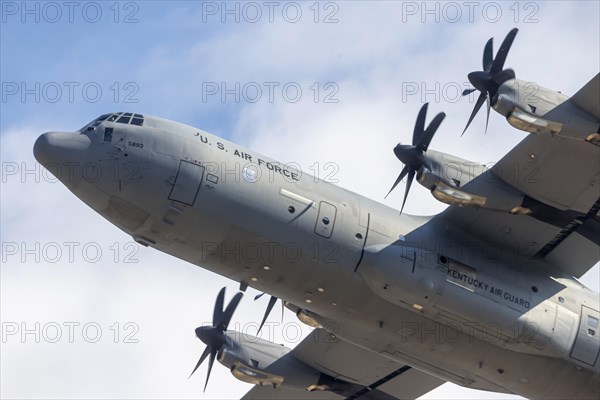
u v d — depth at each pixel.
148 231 92.00
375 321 96.38
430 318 95.62
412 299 93.75
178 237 91.75
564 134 87.44
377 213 95.88
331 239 92.69
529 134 90.94
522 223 96.75
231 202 91.00
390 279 93.06
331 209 93.50
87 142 91.06
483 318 95.19
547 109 87.44
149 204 90.31
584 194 93.12
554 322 97.00
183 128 93.25
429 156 92.31
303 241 92.19
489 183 93.00
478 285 95.50
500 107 88.31
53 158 90.38
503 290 96.31
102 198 90.75
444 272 94.62
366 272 93.19
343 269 93.00
